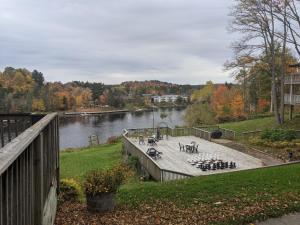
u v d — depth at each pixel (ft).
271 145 69.56
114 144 106.52
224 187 29.73
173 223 21.17
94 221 21.26
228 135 86.69
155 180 49.06
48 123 15.93
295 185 29.99
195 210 23.63
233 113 153.69
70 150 102.78
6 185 7.93
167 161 58.70
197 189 29.25
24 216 10.44
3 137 22.20
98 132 183.52
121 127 209.36
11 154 8.12
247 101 158.40
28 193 11.28
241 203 24.91
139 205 24.98
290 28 88.02
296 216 22.81
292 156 58.65
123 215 22.67
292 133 72.49
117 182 24.29
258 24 91.35
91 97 402.72
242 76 118.11
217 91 183.62
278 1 85.71
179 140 85.25
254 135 81.61
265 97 152.66
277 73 112.37
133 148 68.95
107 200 23.15
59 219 21.18
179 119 240.53
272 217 22.62
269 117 118.11
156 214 22.91
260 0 87.10
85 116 308.60
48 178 17.10
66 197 25.25
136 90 493.77
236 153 65.72
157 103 431.43
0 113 22.07
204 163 53.47
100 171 25.02
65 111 336.08
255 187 29.58
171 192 28.40
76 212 22.86
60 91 363.56
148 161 53.26
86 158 78.33
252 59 94.32
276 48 104.22
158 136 87.92
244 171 38.68
